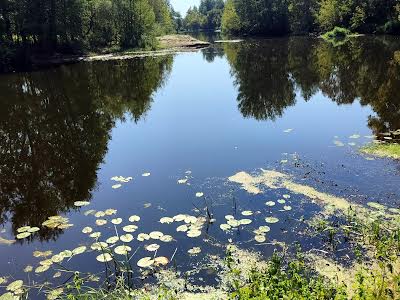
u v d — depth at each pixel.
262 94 23.34
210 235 8.55
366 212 9.08
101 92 25.88
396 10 58.59
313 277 6.87
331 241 7.99
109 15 53.25
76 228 9.38
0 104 23.14
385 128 15.41
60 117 20.05
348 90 22.67
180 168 12.65
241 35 82.81
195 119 18.83
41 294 7.03
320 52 41.75
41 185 12.24
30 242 8.91
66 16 45.03
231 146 14.57
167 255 7.93
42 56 43.12
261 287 5.76
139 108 21.47
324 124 16.77
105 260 7.71
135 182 11.79
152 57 46.19
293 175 11.44
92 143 15.96
